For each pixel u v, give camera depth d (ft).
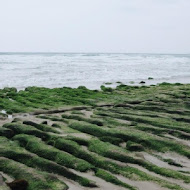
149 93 103.91
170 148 43.27
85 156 37.78
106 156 38.68
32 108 75.46
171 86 127.54
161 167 36.11
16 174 31.60
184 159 40.73
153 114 64.95
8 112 73.00
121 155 38.24
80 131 51.39
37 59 394.32
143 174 33.04
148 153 42.37
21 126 48.29
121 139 46.14
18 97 90.74
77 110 74.49
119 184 30.91
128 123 56.44
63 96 94.73
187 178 33.14
